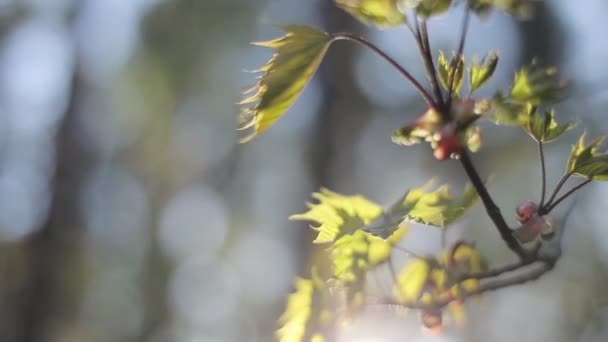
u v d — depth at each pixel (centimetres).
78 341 1922
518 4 208
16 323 1752
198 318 2125
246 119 225
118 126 1883
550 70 210
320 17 1553
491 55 210
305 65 223
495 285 269
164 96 1788
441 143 209
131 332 2080
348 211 243
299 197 1584
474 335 952
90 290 1931
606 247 1133
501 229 234
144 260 2078
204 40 1669
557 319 1165
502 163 1230
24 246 1798
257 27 1627
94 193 1917
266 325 1966
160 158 1917
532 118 234
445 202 240
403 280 270
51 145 1877
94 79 1845
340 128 1554
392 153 1491
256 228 1988
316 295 262
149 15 1661
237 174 1914
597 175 234
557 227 270
